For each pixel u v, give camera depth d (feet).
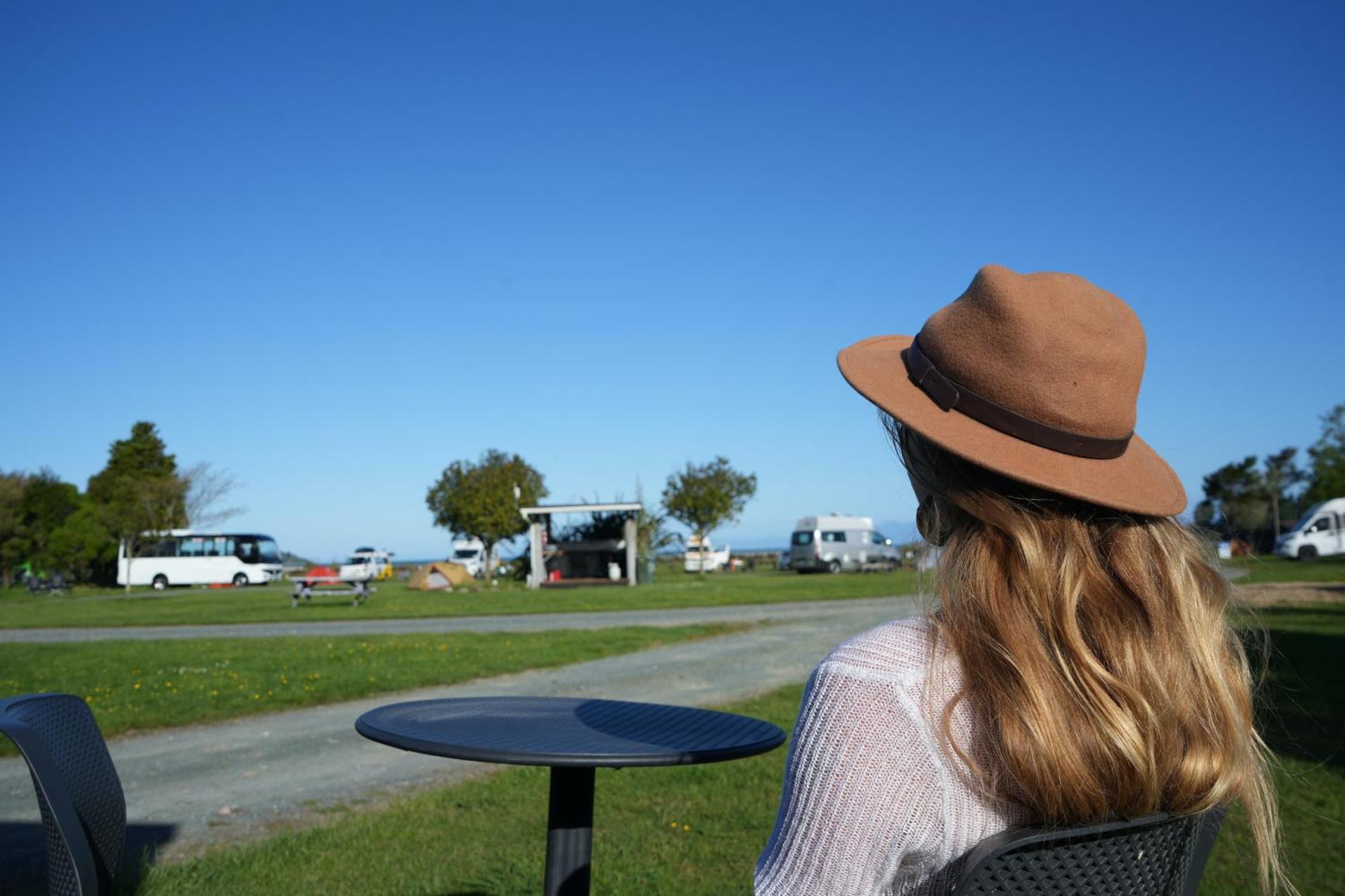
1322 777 18.69
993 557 3.91
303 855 15.34
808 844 3.63
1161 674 3.72
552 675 35.78
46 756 8.43
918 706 3.59
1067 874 3.76
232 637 51.11
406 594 106.73
